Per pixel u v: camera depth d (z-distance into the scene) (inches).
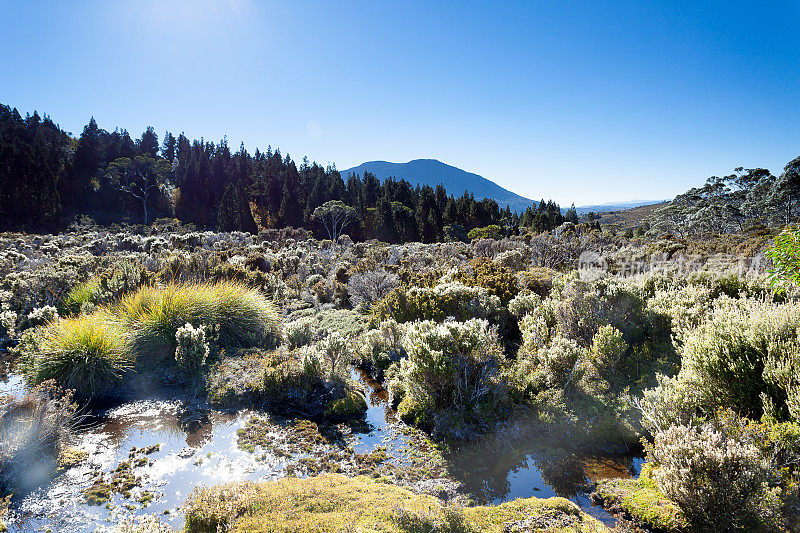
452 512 134.2
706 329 210.4
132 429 218.1
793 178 1724.9
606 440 198.4
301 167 4045.3
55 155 2878.9
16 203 2096.5
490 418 213.8
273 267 741.9
